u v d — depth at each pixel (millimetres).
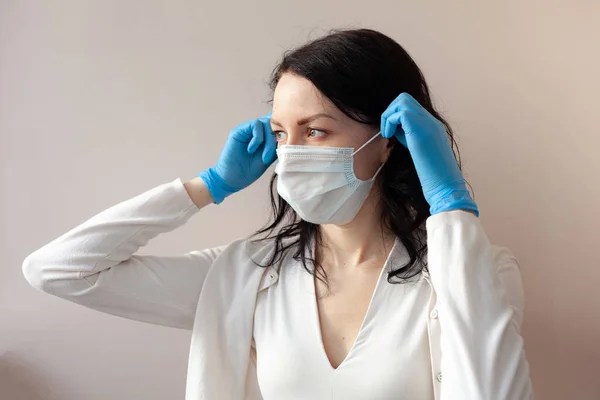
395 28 1454
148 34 1455
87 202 1462
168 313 1208
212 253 1292
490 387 876
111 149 1460
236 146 1235
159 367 1488
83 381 1481
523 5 1447
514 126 1448
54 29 1449
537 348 1457
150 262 1215
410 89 1149
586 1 1442
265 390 1108
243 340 1176
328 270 1177
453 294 946
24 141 1455
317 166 1062
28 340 1471
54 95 1450
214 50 1457
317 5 1452
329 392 1037
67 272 1145
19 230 1459
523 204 1453
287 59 1086
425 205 1156
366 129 1083
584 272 1456
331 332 1101
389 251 1160
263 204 1486
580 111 1448
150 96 1460
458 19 1449
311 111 1044
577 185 1453
